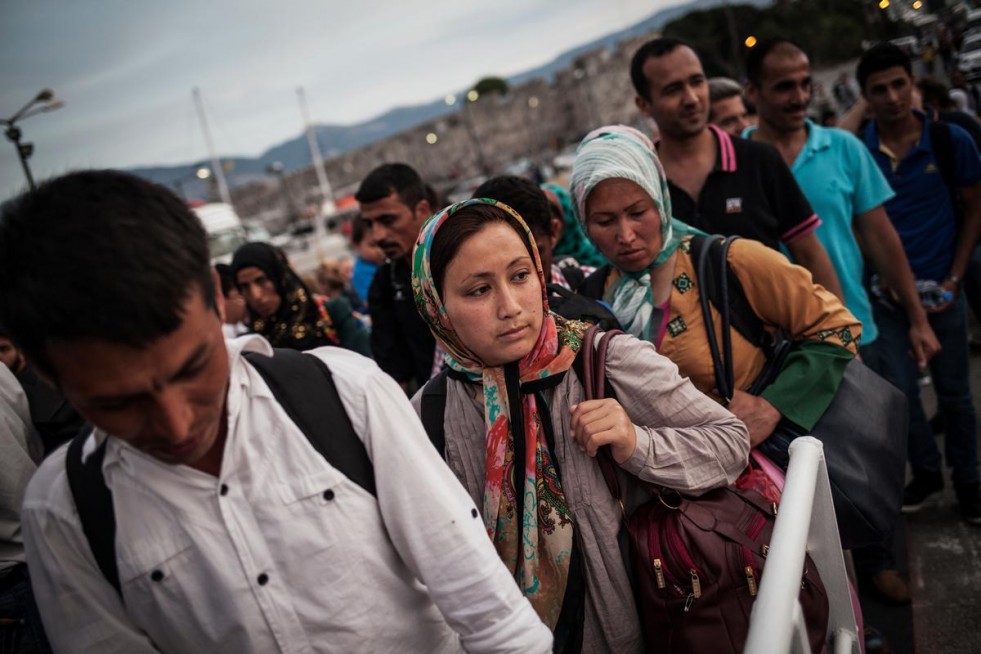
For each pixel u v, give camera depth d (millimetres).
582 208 1990
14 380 1923
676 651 1382
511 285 1370
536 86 64500
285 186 64500
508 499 1460
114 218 781
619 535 1466
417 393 1671
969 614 2494
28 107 10961
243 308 4145
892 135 3504
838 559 1382
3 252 783
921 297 3174
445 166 66938
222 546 1012
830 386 1832
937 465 3193
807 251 2717
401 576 1129
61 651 1035
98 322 750
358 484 1069
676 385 1473
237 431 1017
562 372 1444
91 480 1005
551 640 1146
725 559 1362
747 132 3969
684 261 1965
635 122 58312
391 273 3207
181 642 1046
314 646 1043
